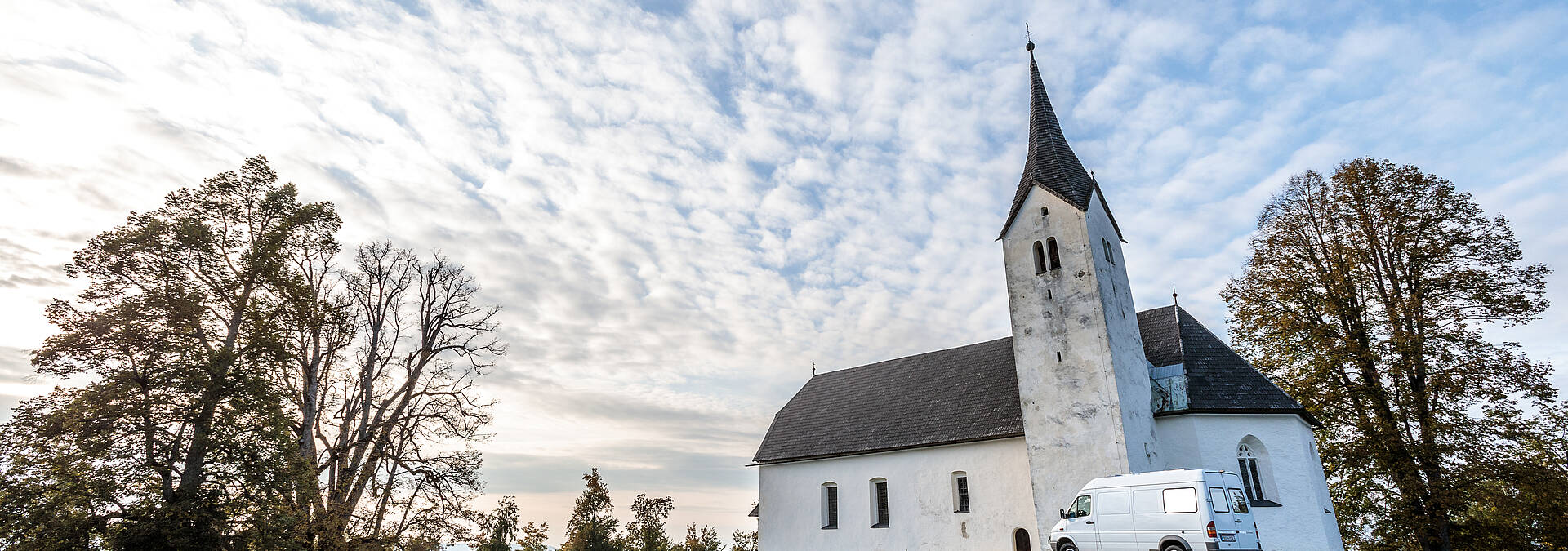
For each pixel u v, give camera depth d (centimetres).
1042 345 3303
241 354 2788
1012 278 3525
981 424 3553
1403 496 3036
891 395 4244
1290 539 2858
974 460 3491
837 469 4003
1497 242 3266
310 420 3291
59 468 2420
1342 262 3450
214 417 2617
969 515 3419
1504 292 3200
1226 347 3422
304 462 2861
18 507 2316
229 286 2928
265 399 2733
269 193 3184
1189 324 3659
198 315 2795
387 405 3606
